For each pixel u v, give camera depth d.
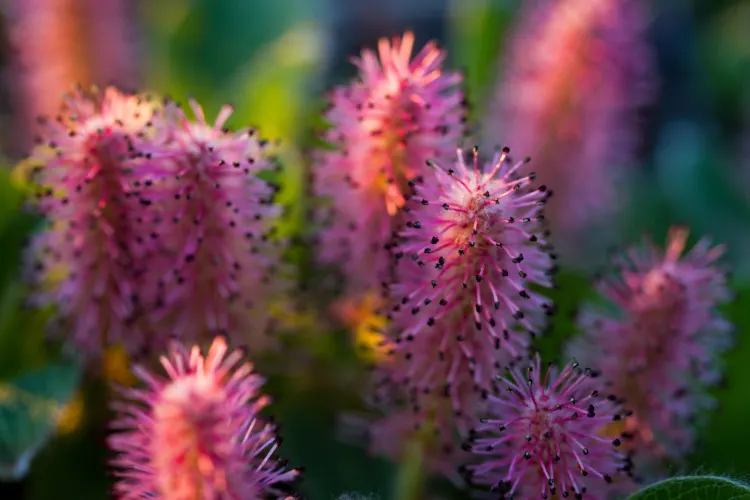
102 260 0.15
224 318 0.15
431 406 0.15
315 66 0.22
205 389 0.13
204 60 0.25
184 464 0.13
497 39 0.24
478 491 0.15
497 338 0.14
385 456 0.17
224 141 0.15
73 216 0.15
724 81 0.38
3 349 0.18
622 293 0.16
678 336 0.16
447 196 0.14
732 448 0.18
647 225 0.26
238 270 0.15
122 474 0.14
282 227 0.18
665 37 0.39
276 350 0.17
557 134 0.20
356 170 0.15
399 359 0.15
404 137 0.15
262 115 0.21
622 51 0.20
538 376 0.14
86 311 0.16
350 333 0.18
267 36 0.25
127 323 0.16
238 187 0.15
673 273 0.16
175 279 0.15
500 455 0.14
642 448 0.16
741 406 0.18
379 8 0.34
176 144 0.15
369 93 0.15
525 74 0.20
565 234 0.21
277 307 0.16
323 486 0.17
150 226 0.15
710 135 0.36
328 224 0.17
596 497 0.14
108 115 0.15
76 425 0.17
